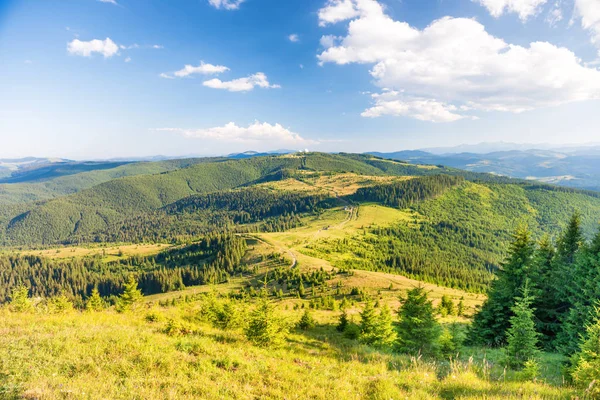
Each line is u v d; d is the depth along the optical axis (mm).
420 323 23984
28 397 8312
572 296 26984
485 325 30344
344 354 17719
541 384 13188
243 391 10086
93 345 12586
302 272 153500
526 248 29844
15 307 21953
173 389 9445
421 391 10969
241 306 25812
